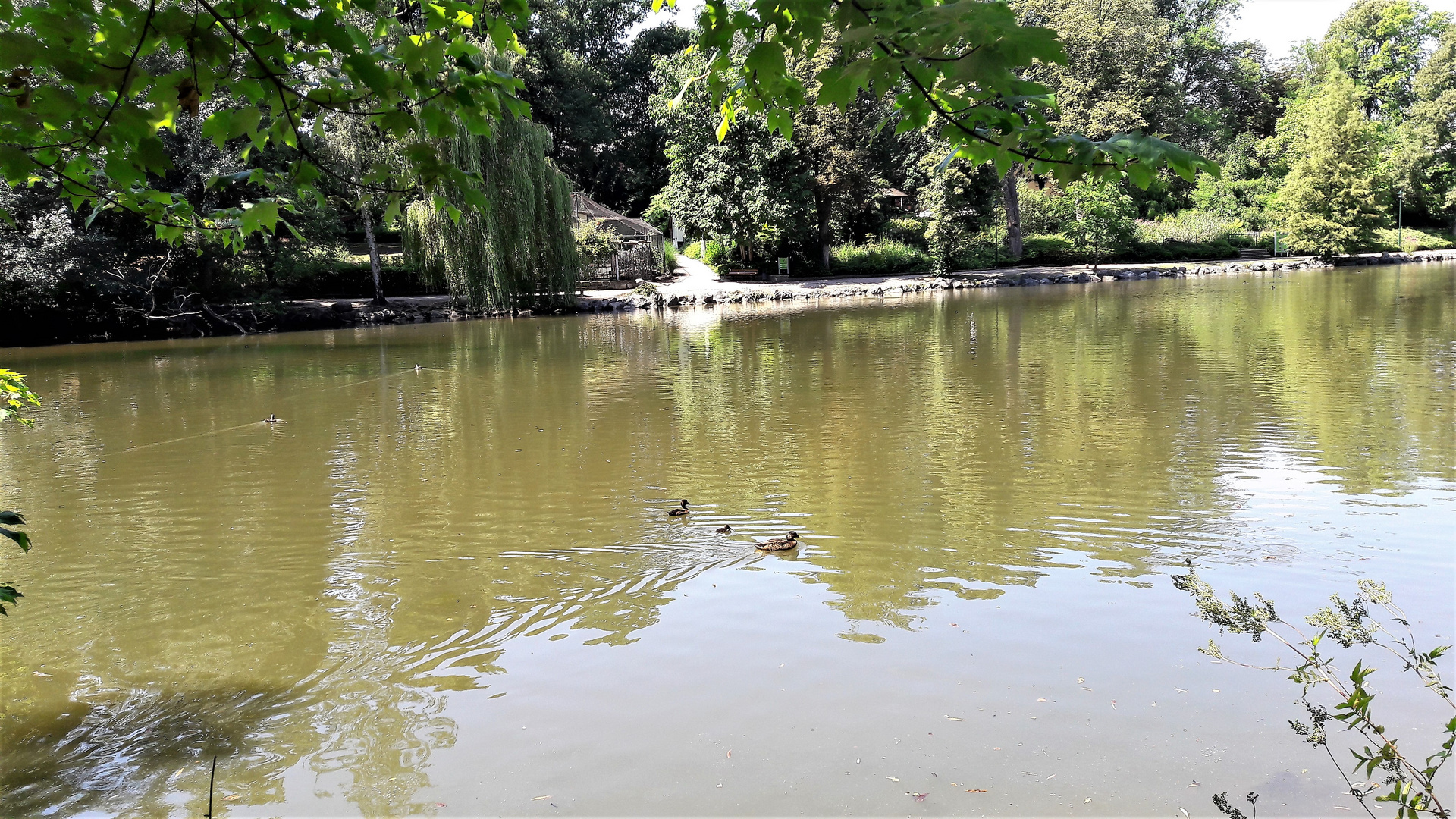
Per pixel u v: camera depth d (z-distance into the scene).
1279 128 62.56
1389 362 16.98
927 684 5.53
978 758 4.73
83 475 11.62
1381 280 39.12
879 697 5.39
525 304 34.97
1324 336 21.00
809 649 6.05
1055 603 6.72
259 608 7.09
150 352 25.98
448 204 3.70
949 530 8.52
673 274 47.81
